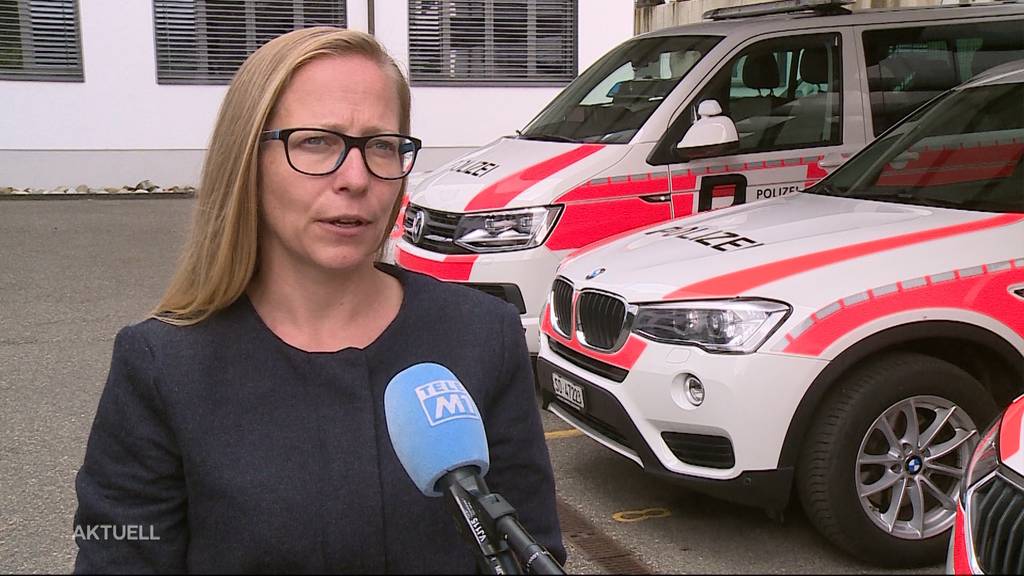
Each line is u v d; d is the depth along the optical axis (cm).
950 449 342
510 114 1441
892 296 333
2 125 1310
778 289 333
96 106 1330
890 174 447
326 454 144
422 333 156
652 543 366
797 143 570
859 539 336
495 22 1418
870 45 592
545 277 517
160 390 142
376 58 155
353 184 146
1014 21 621
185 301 151
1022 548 215
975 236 355
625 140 550
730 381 325
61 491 425
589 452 472
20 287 838
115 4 1311
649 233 430
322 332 155
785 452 327
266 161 148
